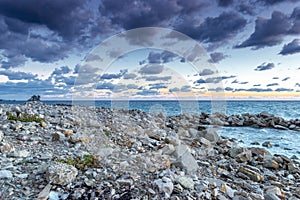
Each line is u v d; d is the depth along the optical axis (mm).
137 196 3689
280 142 10320
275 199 4348
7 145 4922
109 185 3912
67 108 11484
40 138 5969
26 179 3814
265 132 12750
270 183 5316
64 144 5754
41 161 4523
